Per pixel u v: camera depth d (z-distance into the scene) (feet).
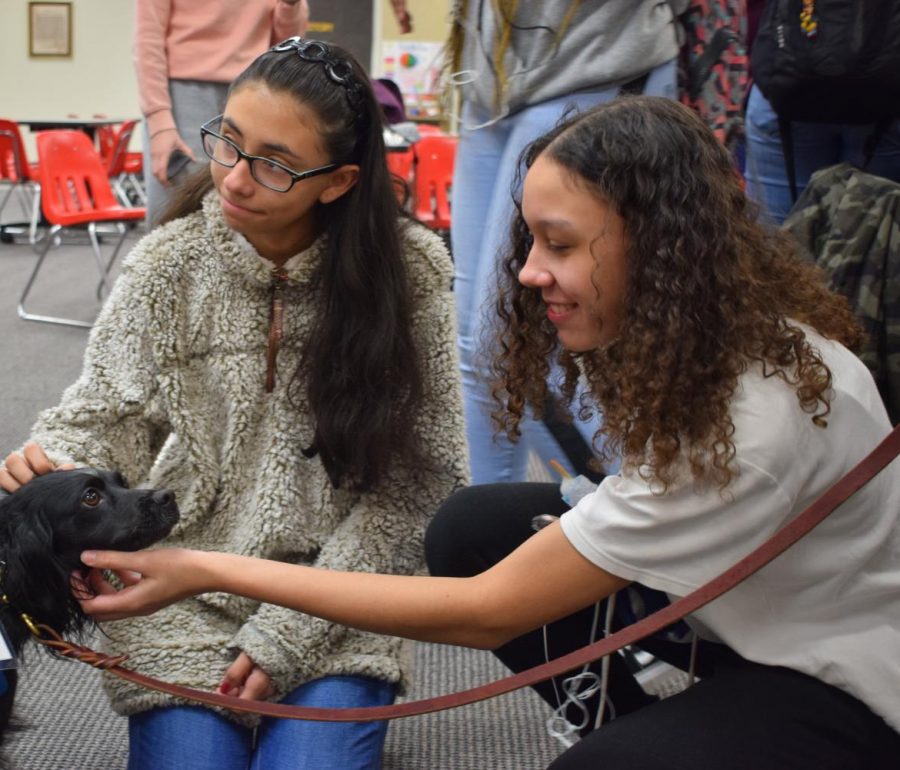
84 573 4.42
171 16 10.34
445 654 7.28
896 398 5.79
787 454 3.53
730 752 3.63
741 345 3.59
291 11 10.62
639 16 6.48
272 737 4.83
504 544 5.12
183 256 5.03
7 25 34.17
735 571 3.41
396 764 5.98
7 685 4.72
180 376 5.05
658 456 3.57
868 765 3.73
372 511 5.20
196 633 5.02
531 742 6.26
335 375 4.91
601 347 3.96
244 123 4.57
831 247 5.88
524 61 6.84
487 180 7.43
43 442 4.87
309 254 4.96
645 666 6.43
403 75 27.81
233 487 5.12
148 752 4.76
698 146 3.64
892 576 3.79
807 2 6.80
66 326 15.69
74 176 16.20
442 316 5.24
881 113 6.88
